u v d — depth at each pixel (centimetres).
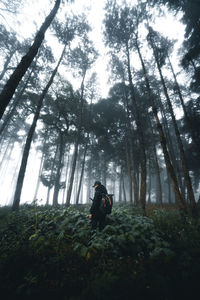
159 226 422
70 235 376
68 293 187
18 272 218
